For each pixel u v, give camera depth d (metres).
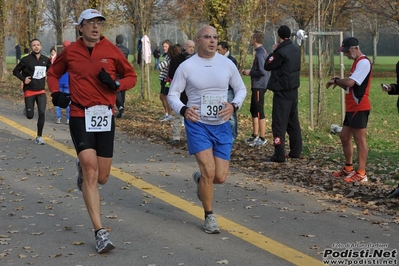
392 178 11.93
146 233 8.37
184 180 11.77
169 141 16.56
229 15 21.98
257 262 7.16
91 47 7.99
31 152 14.79
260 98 15.66
